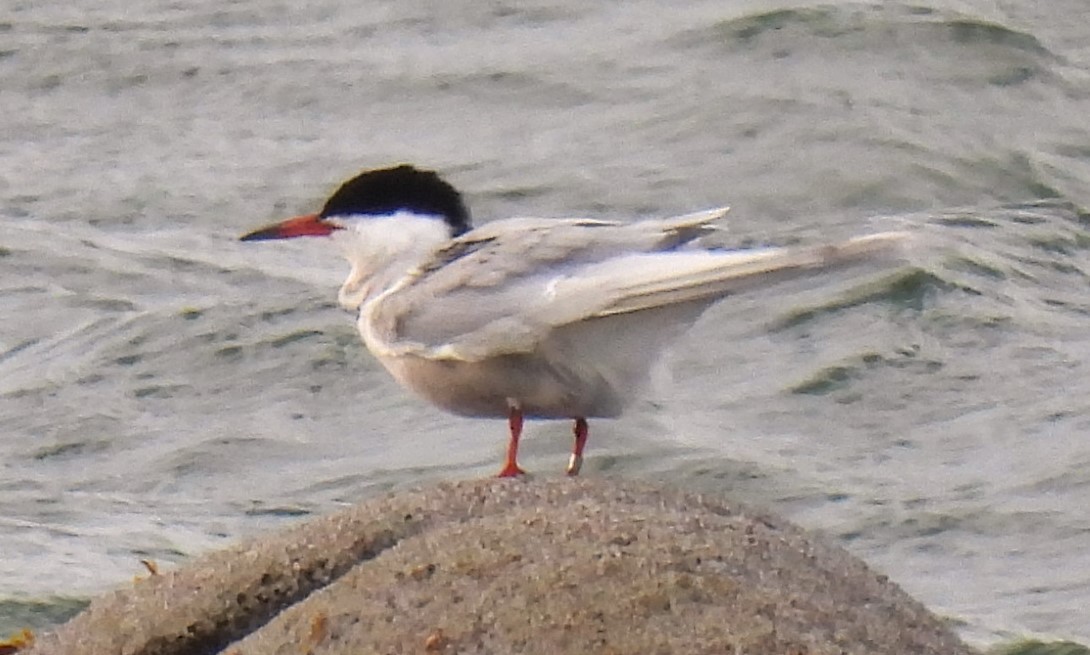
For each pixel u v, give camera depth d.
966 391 15.22
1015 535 13.30
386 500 7.68
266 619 7.29
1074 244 17.69
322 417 15.16
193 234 18.45
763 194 18.64
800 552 7.30
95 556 12.85
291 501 13.86
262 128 20.62
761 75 21.03
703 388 15.40
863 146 19.30
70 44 22.53
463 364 8.38
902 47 21.38
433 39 22.56
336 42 22.50
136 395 15.59
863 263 7.93
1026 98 20.45
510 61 21.77
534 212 18.48
